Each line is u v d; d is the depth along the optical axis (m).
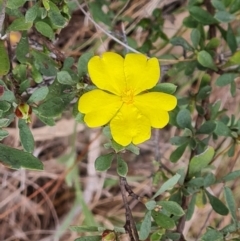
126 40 0.33
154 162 0.33
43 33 0.28
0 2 0.26
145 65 0.25
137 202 0.41
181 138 0.29
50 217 0.42
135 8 0.37
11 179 0.40
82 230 0.27
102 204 0.41
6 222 0.41
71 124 0.40
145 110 0.25
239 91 0.39
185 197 0.29
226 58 0.33
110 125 0.25
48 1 0.27
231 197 0.27
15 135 0.39
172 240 0.28
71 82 0.26
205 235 0.27
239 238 0.28
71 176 0.40
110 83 0.25
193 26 0.33
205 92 0.31
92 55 0.26
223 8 0.31
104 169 0.26
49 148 0.41
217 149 0.35
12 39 0.36
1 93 0.24
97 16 0.35
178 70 0.32
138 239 0.26
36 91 0.25
